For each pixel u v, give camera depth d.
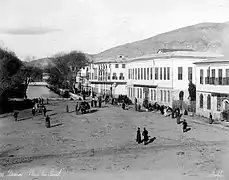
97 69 121.88
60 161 30.70
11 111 72.94
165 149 34.97
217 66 54.53
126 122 53.66
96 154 33.25
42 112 68.12
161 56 74.50
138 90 86.62
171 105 70.69
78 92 130.00
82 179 25.53
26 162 30.39
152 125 50.25
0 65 86.06
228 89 51.97
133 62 89.50
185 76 70.38
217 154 31.94
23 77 106.94
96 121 55.22
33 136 42.59
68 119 58.16
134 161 30.59
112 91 111.69
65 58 142.62
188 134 42.66
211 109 56.06
